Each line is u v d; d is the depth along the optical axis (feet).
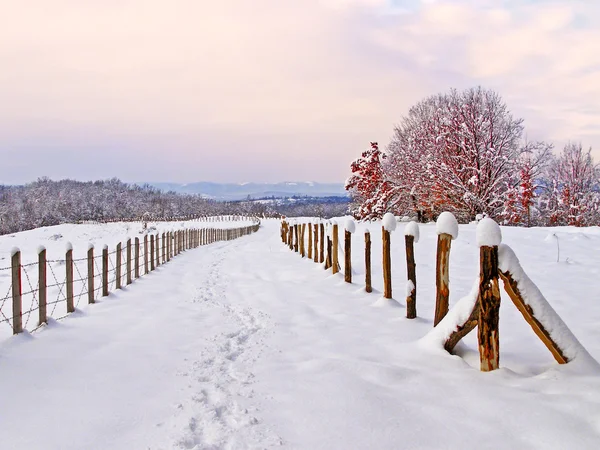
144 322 23.80
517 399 11.62
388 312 23.26
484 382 12.94
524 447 9.52
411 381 13.51
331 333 19.90
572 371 12.82
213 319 24.52
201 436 10.82
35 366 16.05
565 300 25.21
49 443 10.62
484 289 13.73
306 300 27.81
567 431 9.87
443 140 99.55
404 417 11.21
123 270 51.52
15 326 19.51
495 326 13.71
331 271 38.22
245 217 340.18
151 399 13.21
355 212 132.57
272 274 41.06
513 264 13.52
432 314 22.90
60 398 13.32
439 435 10.23
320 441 10.23
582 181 142.10
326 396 12.75
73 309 25.94
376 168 122.31
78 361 16.90
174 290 35.17
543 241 52.34
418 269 38.52
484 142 94.27
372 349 17.15
